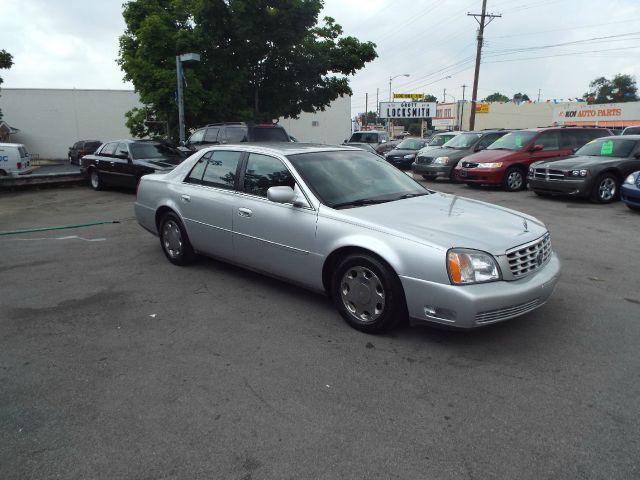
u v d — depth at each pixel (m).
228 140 14.98
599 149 11.36
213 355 3.71
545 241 4.09
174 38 20.16
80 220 9.46
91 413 2.98
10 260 6.44
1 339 4.02
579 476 2.41
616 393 3.12
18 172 18.31
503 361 3.56
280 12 19.97
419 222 3.95
